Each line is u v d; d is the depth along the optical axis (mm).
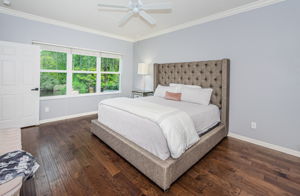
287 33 2203
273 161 2045
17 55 2982
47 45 3428
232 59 2791
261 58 2457
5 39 2906
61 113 3797
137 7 2111
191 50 3430
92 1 2537
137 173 1763
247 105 2654
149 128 1700
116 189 1507
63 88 3877
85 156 2107
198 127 2158
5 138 1517
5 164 1068
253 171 1824
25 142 2498
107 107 2518
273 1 2283
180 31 3631
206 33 3139
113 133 2236
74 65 4008
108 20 3344
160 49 4176
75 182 1593
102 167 1864
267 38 2381
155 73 4148
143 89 4828
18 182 916
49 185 1537
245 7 2549
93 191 1475
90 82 4379
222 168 1880
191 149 1801
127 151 1911
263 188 1545
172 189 1519
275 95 2352
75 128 3197
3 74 2859
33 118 3271
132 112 2002
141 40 4770
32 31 3186
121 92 5004
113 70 4852
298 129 2176
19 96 3062
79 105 4117
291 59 2188
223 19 2869
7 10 2848
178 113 1871
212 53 3068
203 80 3195
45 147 2340
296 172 1811
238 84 2738
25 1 2551
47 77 3615
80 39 3887
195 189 1521
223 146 2498
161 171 1460
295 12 2127
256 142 2578
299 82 2141
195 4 2529
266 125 2463
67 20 3385
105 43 4383
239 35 2680
